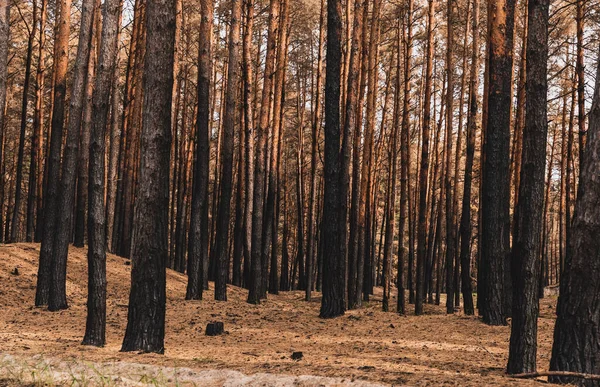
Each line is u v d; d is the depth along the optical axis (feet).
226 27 102.27
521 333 24.70
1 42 36.50
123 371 22.57
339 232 54.95
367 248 86.69
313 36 103.04
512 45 52.95
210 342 36.14
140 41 83.05
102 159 32.30
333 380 19.86
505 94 50.75
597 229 20.92
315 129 86.02
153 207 29.25
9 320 41.91
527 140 25.55
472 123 59.21
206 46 63.16
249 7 72.23
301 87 118.11
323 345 35.45
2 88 36.58
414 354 31.94
